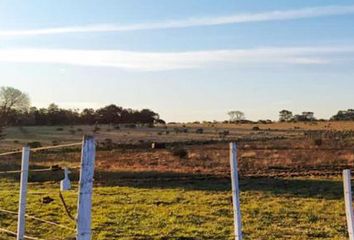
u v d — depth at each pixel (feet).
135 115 537.65
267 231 66.95
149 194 100.83
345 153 186.50
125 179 131.75
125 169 154.81
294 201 92.27
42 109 501.15
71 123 508.53
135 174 141.90
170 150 223.92
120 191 105.60
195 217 75.46
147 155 202.69
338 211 81.71
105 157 197.16
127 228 66.95
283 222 73.20
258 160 173.99
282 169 150.00
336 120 554.46
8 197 91.35
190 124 521.65
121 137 330.75
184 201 91.50
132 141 287.89
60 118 504.84
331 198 95.40
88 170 24.06
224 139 302.86
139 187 114.93
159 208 82.99
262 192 104.12
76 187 111.45
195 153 206.28
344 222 73.10
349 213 32.89
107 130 407.23
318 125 470.39
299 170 146.41
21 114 471.21
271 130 406.00
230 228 68.03
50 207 80.33
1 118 417.90
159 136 340.18
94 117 523.70
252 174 139.03
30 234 60.49
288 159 173.17
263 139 299.38
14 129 415.85
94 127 416.87
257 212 80.74
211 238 62.34
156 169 154.20
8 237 56.80
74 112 520.83
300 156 181.98
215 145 253.44
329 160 166.61
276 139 297.12
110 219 72.69
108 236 62.03
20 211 35.37
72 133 382.22
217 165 163.84
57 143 297.33
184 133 373.40
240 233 33.19
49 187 114.01
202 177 133.49
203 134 359.87
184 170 151.02
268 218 76.13
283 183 118.11
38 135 364.58
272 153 196.34
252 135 344.90
